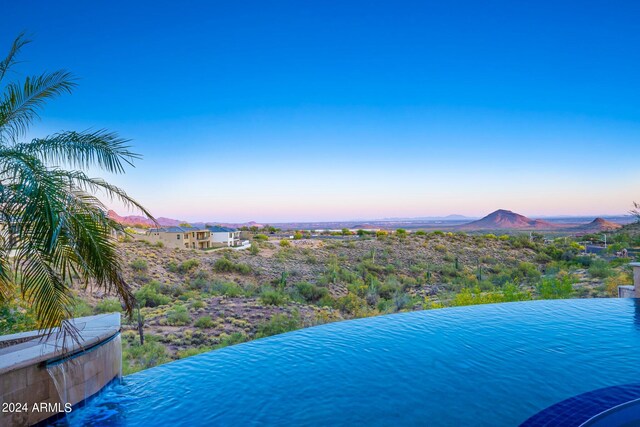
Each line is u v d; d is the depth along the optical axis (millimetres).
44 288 3799
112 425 4184
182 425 4160
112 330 5055
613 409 4188
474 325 7809
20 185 3484
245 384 5168
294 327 16188
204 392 4957
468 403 4402
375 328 7785
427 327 7742
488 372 5297
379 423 4016
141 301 20328
